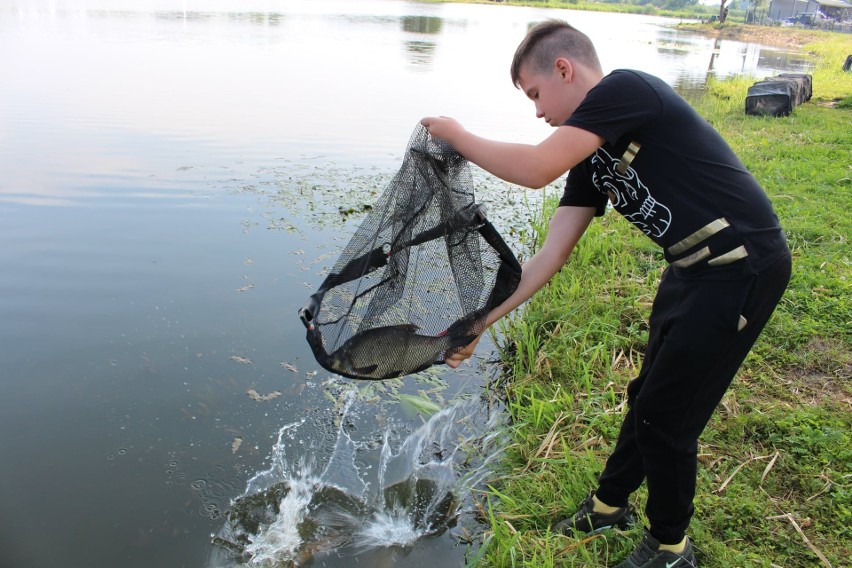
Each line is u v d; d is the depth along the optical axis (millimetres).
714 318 2111
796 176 7141
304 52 17000
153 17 23062
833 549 2609
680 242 2160
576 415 3539
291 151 8328
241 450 3467
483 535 2963
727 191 2100
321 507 3158
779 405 3451
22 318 4461
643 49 26266
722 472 3023
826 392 3574
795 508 2818
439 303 2561
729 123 10555
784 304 4379
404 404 3906
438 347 2461
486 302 2498
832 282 4605
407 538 3008
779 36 41938
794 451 3109
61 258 5285
